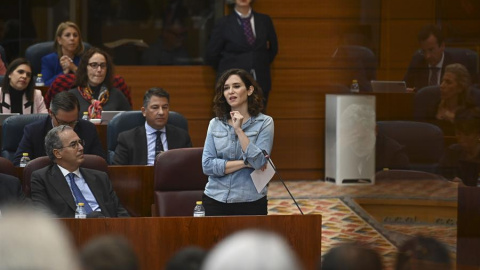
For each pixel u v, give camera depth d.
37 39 27.45
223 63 26.08
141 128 19.02
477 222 17.56
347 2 27.31
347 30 27.41
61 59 23.94
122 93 22.25
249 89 14.36
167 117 18.95
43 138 18.55
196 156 16.36
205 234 12.24
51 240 4.44
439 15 22.48
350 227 20.69
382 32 26.45
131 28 27.41
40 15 27.41
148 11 27.36
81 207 15.05
